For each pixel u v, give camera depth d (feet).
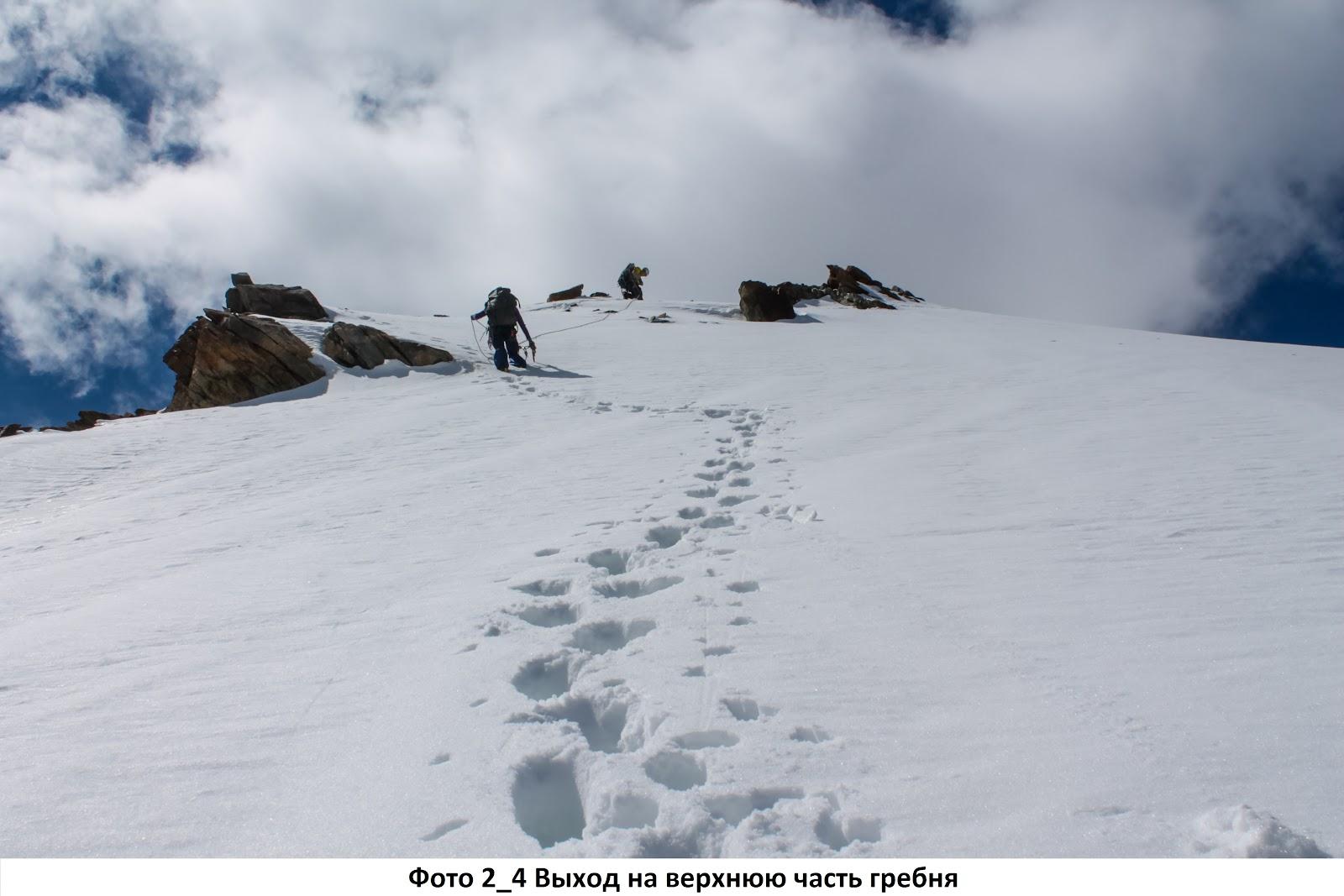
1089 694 8.93
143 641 12.29
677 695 9.33
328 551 17.15
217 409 41.75
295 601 13.82
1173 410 28.76
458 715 9.21
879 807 7.13
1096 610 11.30
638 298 103.76
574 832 7.90
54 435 35.35
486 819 7.27
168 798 7.84
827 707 8.91
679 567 14.20
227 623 12.91
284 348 46.42
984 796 7.20
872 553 14.40
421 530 18.51
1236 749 7.71
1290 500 16.39
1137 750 7.77
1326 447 21.50
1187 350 53.67
